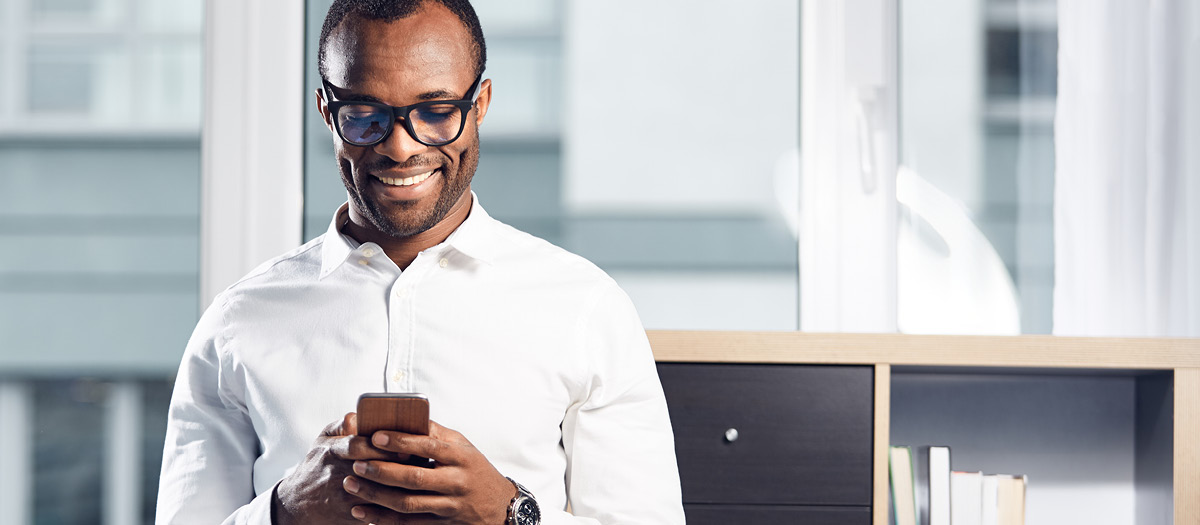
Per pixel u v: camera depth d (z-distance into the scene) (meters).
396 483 1.00
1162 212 1.79
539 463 1.20
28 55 2.17
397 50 1.14
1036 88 1.92
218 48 1.87
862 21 1.90
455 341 1.20
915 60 1.93
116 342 2.19
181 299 2.19
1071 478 1.88
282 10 1.88
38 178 2.18
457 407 1.18
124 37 2.16
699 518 1.52
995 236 1.90
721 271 1.94
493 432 1.19
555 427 1.23
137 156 2.17
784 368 1.54
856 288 1.88
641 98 1.96
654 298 1.94
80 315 2.20
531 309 1.24
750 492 1.53
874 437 1.53
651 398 1.27
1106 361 1.55
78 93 2.17
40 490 2.25
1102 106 1.82
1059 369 1.61
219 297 1.29
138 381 2.23
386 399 1.01
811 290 1.89
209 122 1.87
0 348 2.20
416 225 1.17
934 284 1.90
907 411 1.89
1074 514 1.88
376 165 1.14
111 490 2.25
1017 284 1.90
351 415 1.07
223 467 1.23
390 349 1.20
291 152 1.88
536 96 1.95
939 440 1.89
